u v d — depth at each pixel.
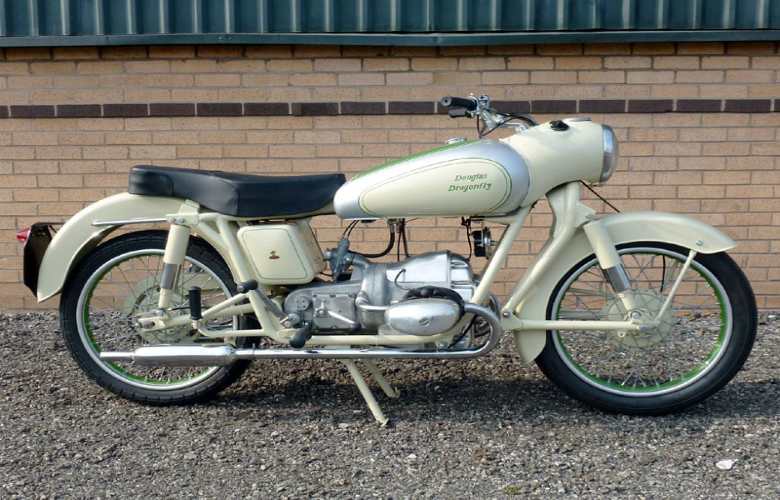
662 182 5.25
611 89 5.16
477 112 3.50
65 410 3.77
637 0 5.00
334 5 5.10
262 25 5.12
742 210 5.25
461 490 2.99
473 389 3.99
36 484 3.06
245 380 4.14
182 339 3.75
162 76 5.27
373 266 3.55
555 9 5.04
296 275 3.50
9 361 4.49
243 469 3.18
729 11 4.97
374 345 3.47
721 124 5.17
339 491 2.99
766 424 3.50
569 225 3.44
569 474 3.10
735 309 3.48
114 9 5.14
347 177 5.32
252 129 5.31
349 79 5.22
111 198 3.67
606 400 3.58
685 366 4.02
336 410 3.75
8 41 5.19
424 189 3.33
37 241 3.74
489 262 3.47
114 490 3.02
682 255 3.50
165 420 3.65
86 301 3.76
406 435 3.47
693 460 3.19
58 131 5.37
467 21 5.09
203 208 3.62
